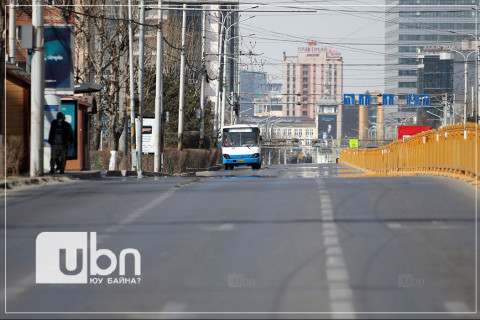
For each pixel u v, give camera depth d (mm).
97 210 44375
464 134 69500
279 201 47438
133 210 43969
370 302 22578
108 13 147875
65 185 65625
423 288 24203
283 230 35531
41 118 70812
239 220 39031
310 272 26547
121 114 142375
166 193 54156
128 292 24625
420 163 104938
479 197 48688
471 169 65750
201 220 39281
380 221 37906
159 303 23141
